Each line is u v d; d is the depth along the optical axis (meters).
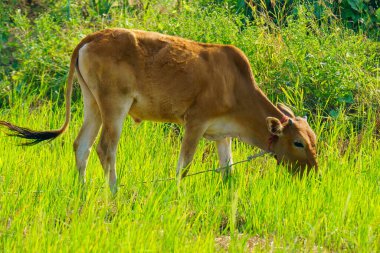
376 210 19.81
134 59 21.02
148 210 18.77
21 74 27.88
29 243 16.66
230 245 17.30
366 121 27.28
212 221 18.92
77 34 28.31
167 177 21.94
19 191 19.86
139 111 21.72
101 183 21.03
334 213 19.67
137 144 23.89
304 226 19.20
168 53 21.25
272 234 19.31
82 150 21.45
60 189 20.12
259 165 23.50
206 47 21.80
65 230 17.44
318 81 27.75
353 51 28.97
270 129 21.19
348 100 27.55
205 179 22.03
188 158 21.59
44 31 28.77
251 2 31.88
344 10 32.19
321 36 29.47
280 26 29.86
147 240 17.03
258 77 27.84
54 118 25.30
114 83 20.91
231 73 21.72
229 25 28.42
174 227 17.62
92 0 30.59
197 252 16.77
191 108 21.53
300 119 21.80
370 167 23.31
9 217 18.97
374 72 29.22
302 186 20.78
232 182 20.33
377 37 31.33
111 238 16.98
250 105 21.81
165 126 26.19
